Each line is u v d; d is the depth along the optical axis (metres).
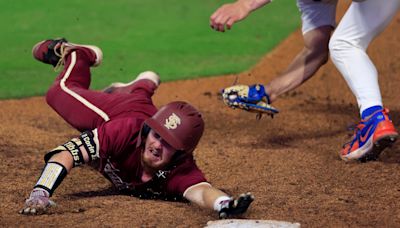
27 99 32.66
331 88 35.19
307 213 18.61
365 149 23.11
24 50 40.09
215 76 36.56
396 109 31.48
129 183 19.64
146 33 43.78
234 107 25.77
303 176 22.27
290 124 29.30
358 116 30.66
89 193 20.53
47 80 35.69
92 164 19.97
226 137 27.38
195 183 18.89
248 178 22.17
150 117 20.44
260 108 25.61
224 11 21.89
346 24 23.16
